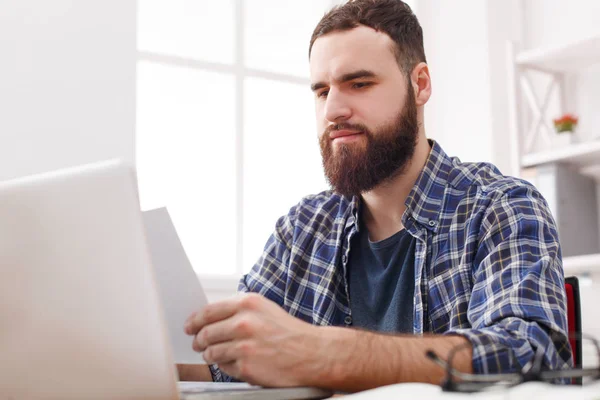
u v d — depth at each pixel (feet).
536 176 9.35
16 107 8.41
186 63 9.84
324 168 4.98
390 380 2.97
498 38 10.91
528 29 10.84
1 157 8.29
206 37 10.12
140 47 9.69
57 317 2.49
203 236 9.82
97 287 2.49
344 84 4.83
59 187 2.53
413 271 4.67
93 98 8.80
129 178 2.50
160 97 9.72
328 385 2.89
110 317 2.48
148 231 3.41
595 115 9.68
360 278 4.92
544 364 3.23
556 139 9.53
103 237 2.49
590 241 9.14
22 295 2.52
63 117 8.63
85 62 8.80
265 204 10.31
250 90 10.37
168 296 3.39
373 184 4.80
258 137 10.36
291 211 5.53
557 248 4.11
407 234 4.78
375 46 4.82
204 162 9.91
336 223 5.16
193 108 9.91
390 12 4.96
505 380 2.37
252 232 10.19
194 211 9.80
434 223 4.64
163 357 2.46
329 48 4.86
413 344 3.08
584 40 8.92
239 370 2.85
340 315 4.93
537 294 3.71
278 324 2.89
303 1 10.98
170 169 9.70
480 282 4.06
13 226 2.53
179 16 9.97
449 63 11.41
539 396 2.21
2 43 8.40
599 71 9.66
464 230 4.55
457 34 11.30
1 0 8.44
